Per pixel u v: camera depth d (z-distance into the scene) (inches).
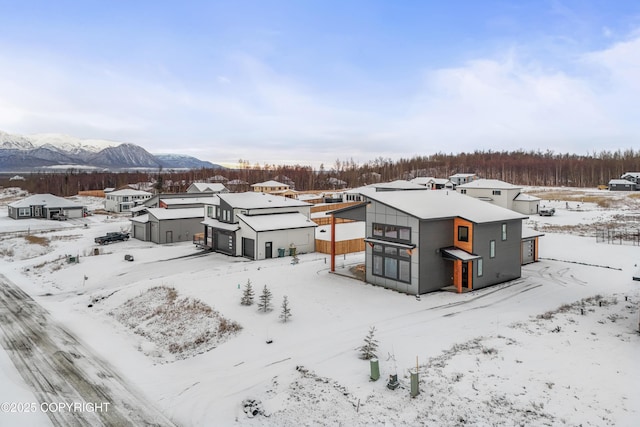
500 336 705.6
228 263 1448.1
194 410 548.4
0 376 655.1
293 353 700.7
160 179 5329.7
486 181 2682.1
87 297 1156.5
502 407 492.4
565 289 1012.5
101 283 1286.9
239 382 617.0
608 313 816.3
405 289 1021.8
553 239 1668.3
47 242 1983.3
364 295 1004.6
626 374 553.0
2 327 912.3
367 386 563.2
